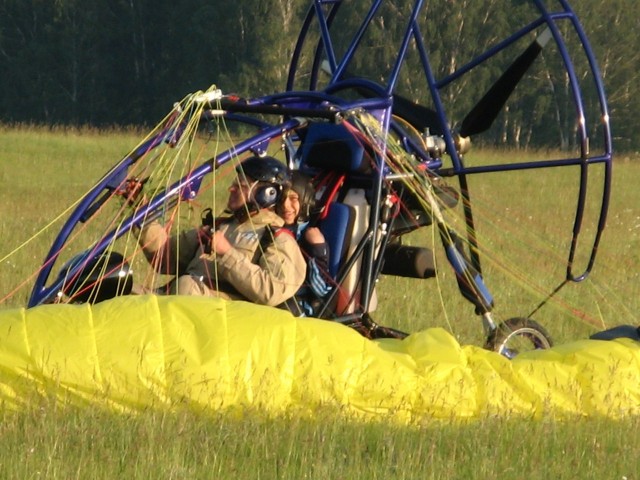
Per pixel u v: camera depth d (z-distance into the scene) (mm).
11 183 77812
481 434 22656
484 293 31641
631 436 23359
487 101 31828
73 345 22938
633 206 78375
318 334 24234
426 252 30609
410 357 25141
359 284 29047
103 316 23516
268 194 27281
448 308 38594
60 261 44156
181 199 27594
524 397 25062
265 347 23609
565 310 39625
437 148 31391
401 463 20797
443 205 30953
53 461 19656
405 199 30219
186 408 22734
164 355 23078
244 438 21266
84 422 21469
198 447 20969
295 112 28109
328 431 22203
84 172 88188
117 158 101062
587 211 72938
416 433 22641
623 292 44281
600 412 25031
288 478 19922
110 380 22766
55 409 22266
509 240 54688
